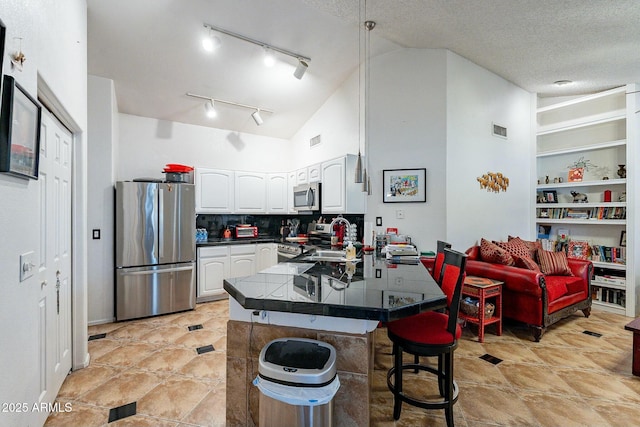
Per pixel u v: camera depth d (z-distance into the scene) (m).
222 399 2.11
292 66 3.86
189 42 3.26
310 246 4.17
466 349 2.92
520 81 4.32
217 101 4.37
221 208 4.75
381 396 2.16
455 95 3.69
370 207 3.85
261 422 1.39
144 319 3.68
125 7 2.78
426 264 3.22
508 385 2.30
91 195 3.48
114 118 3.81
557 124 4.68
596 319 3.77
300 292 1.59
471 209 3.86
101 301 3.54
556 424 1.89
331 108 4.46
